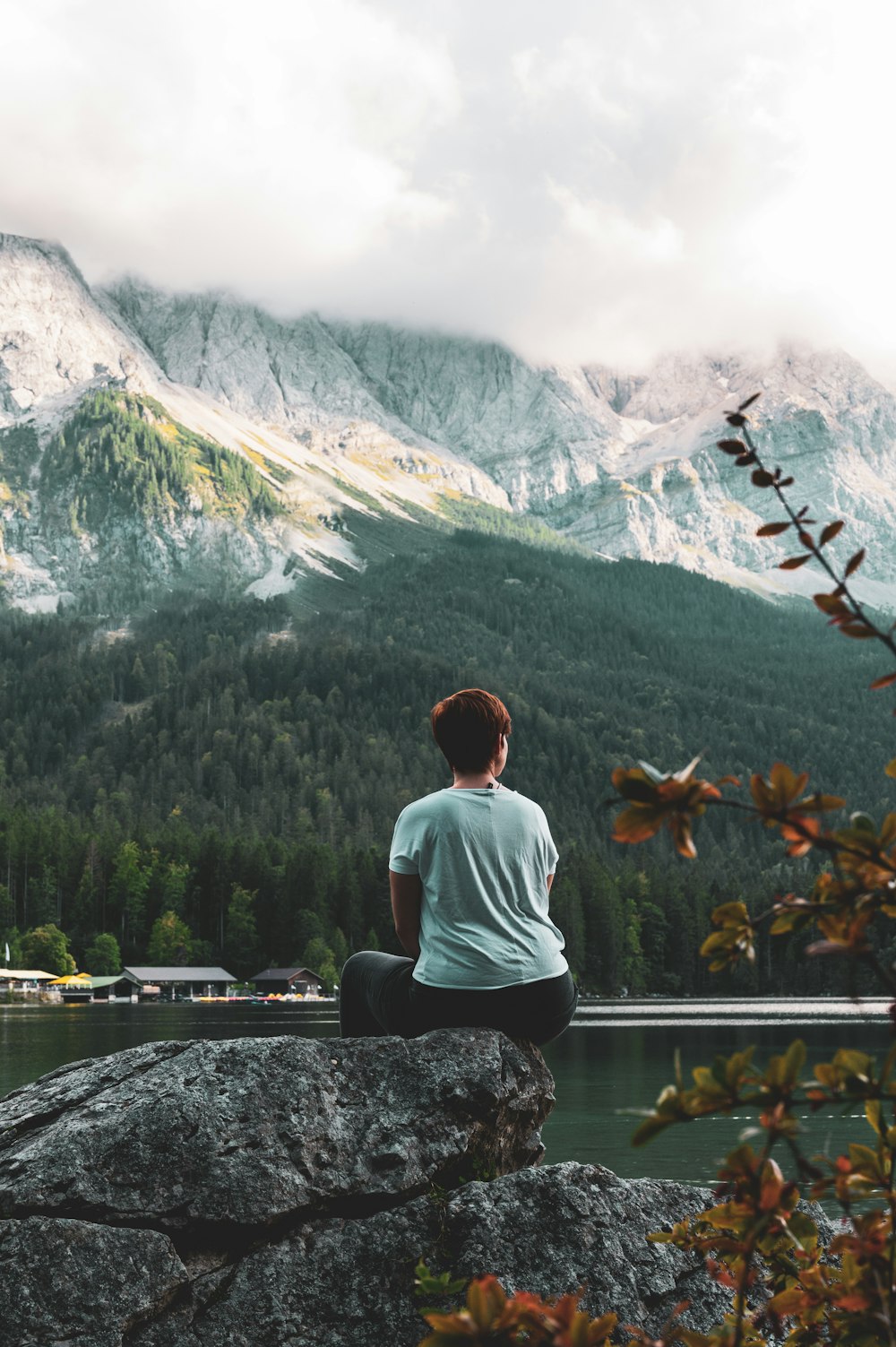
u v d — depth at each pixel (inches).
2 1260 144.9
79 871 5610.2
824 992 5211.6
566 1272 159.5
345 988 198.7
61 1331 143.2
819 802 71.2
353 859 5447.8
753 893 5290.4
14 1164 152.3
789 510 81.3
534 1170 166.2
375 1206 160.6
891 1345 74.9
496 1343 70.3
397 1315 154.8
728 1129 1264.8
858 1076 69.9
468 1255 158.7
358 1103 165.5
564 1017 181.5
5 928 5295.3
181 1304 149.7
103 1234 147.7
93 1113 157.6
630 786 70.2
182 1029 2925.7
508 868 178.2
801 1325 102.3
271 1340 150.5
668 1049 2357.3
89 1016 3779.5
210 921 5497.1
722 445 82.8
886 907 72.1
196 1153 154.0
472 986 173.5
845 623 78.5
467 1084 168.2
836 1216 598.9
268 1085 161.0
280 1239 155.6
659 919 5526.6
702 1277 167.3
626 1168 1021.8
